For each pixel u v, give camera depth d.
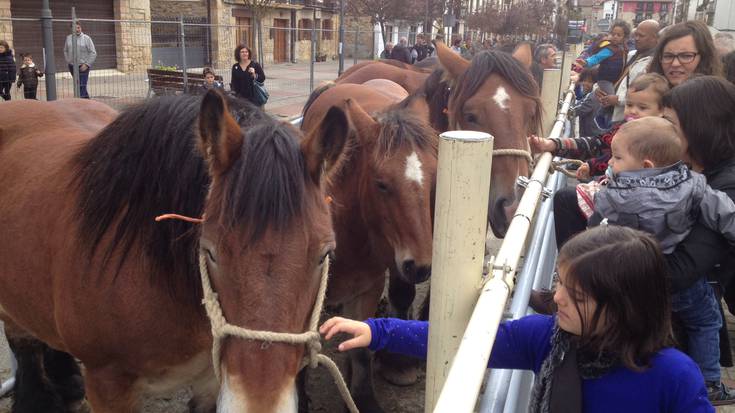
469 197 1.66
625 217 2.07
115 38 11.01
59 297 2.22
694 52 3.11
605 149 3.35
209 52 11.96
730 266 2.34
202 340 2.16
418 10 26.20
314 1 31.64
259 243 1.59
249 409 1.53
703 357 2.29
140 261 2.07
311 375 3.74
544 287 3.09
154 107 2.17
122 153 2.17
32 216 2.40
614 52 7.39
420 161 2.79
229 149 1.73
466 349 1.25
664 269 1.45
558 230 2.85
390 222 2.84
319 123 1.77
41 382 3.13
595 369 1.49
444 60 4.06
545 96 4.49
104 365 2.25
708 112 2.24
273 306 1.58
